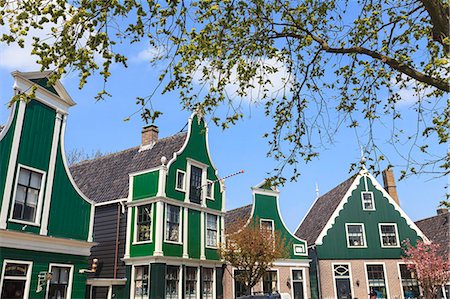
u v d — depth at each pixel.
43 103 14.20
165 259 17.88
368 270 26.41
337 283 25.84
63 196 14.47
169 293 17.89
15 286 12.23
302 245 24.97
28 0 5.11
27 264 12.70
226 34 7.41
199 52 6.63
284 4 7.95
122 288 18.11
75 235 14.65
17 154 12.95
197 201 20.64
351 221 27.53
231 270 21.52
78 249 14.70
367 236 27.19
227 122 7.81
